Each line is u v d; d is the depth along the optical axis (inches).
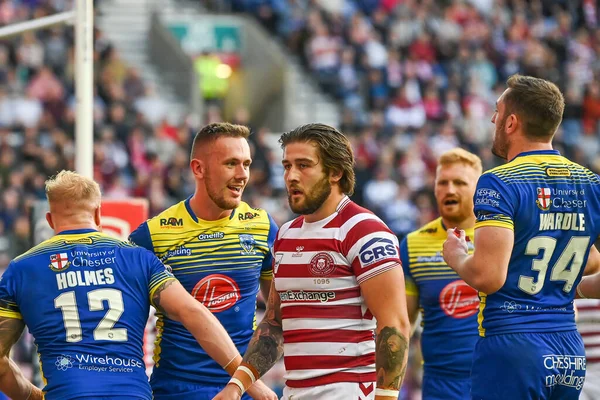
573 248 658.8
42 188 2281.0
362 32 3508.9
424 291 896.9
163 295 683.4
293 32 3533.5
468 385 881.5
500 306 649.6
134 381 666.8
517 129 668.1
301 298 651.5
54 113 2642.7
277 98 3437.5
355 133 3002.0
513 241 642.8
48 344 665.6
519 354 638.5
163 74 3388.3
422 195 2645.2
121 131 2596.0
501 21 3860.7
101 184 2440.9
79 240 689.0
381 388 622.2
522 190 647.8
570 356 647.8
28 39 2822.3
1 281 680.4
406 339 626.2
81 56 1000.2
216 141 770.8
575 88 3521.2
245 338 789.2
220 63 3523.6
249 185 2524.6
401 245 918.4
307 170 648.4
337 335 640.4
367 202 2657.5
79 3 999.0
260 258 798.5
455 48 3550.7
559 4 4005.9
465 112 3262.8
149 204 2393.0
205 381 770.8
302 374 646.5
